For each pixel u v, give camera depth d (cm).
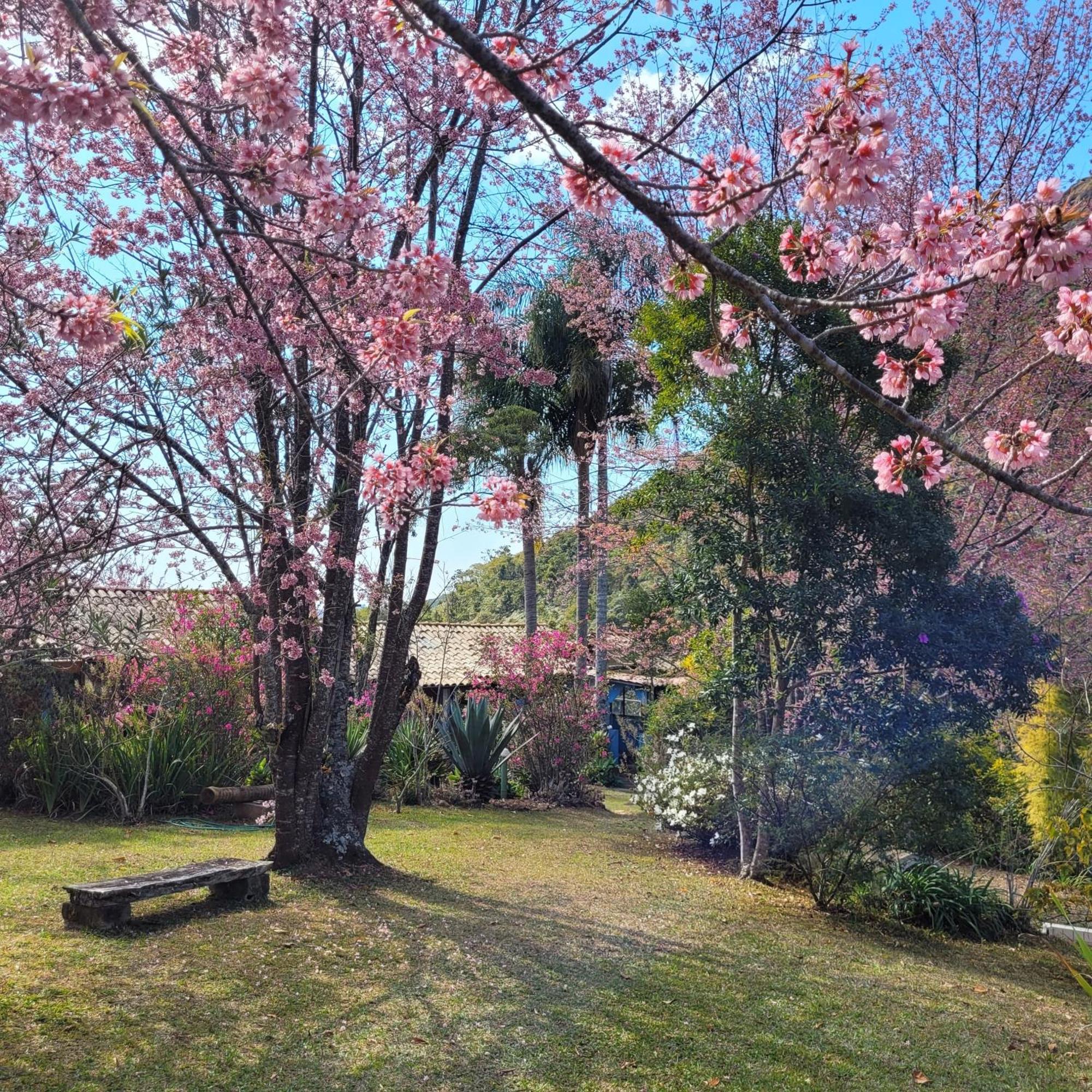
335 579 758
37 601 510
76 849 820
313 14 652
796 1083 429
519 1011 486
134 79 261
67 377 525
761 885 865
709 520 844
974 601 780
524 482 748
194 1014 449
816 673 811
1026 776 859
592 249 1320
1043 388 1117
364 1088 389
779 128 1050
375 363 400
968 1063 472
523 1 670
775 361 895
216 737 1109
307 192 337
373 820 1099
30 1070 379
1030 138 1258
